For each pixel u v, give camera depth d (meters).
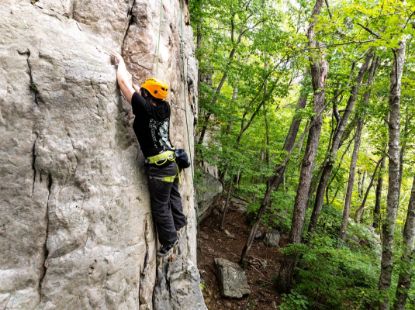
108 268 2.86
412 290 7.50
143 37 3.45
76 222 2.63
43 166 2.46
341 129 9.80
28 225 2.40
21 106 2.38
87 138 2.71
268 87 9.73
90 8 3.09
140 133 3.18
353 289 7.63
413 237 7.41
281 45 8.73
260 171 9.68
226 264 8.78
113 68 3.02
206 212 10.82
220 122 9.84
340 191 20.31
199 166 10.87
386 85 10.58
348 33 7.15
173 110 4.42
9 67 2.35
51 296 2.48
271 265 10.20
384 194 21.33
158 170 3.32
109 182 2.89
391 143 7.11
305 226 11.64
